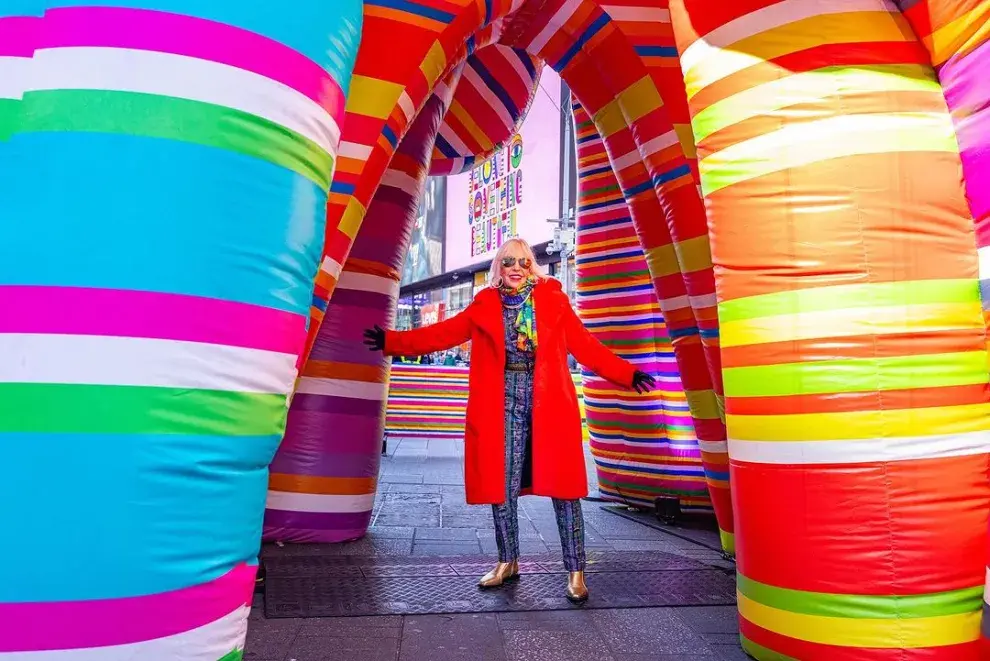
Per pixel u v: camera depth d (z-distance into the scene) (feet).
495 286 11.09
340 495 13.64
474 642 8.84
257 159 5.18
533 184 68.08
